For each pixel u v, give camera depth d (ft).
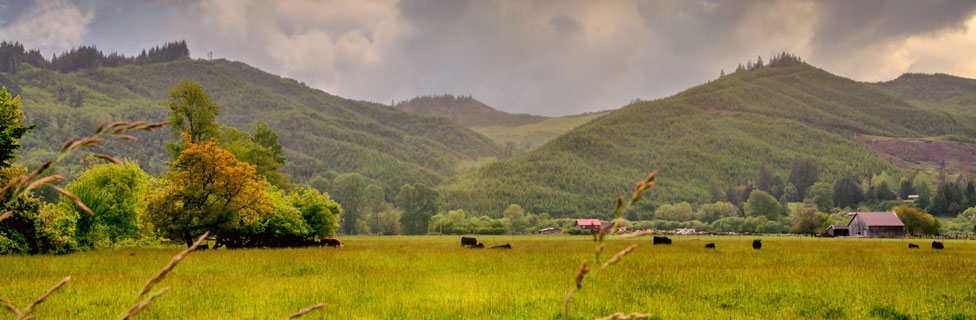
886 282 67.56
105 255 102.12
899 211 406.21
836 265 90.89
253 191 131.85
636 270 79.05
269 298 52.95
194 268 77.87
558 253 115.55
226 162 129.18
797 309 51.16
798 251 134.00
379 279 67.10
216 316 44.42
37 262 85.30
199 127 186.29
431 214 479.82
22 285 57.72
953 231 507.30
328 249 125.08
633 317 9.36
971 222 517.96
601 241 8.61
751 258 106.01
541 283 64.44
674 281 67.10
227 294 54.75
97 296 52.08
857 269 82.84
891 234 396.57
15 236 101.19
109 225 135.95
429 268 81.87
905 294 58.29
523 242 207.51
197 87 184.96
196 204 124.77
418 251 121.70
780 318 47.11
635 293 57.41
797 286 63.77
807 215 446.60
